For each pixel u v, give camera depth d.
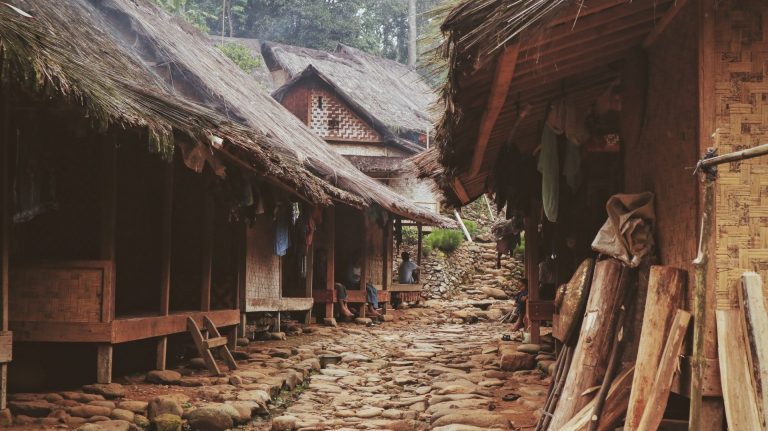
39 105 7.16
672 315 4.83
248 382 9.17
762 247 4.56
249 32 43.53
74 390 7.87
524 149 10.09
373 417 8.06
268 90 33.47
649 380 4.75
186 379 9.05
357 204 17.59
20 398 7.18
